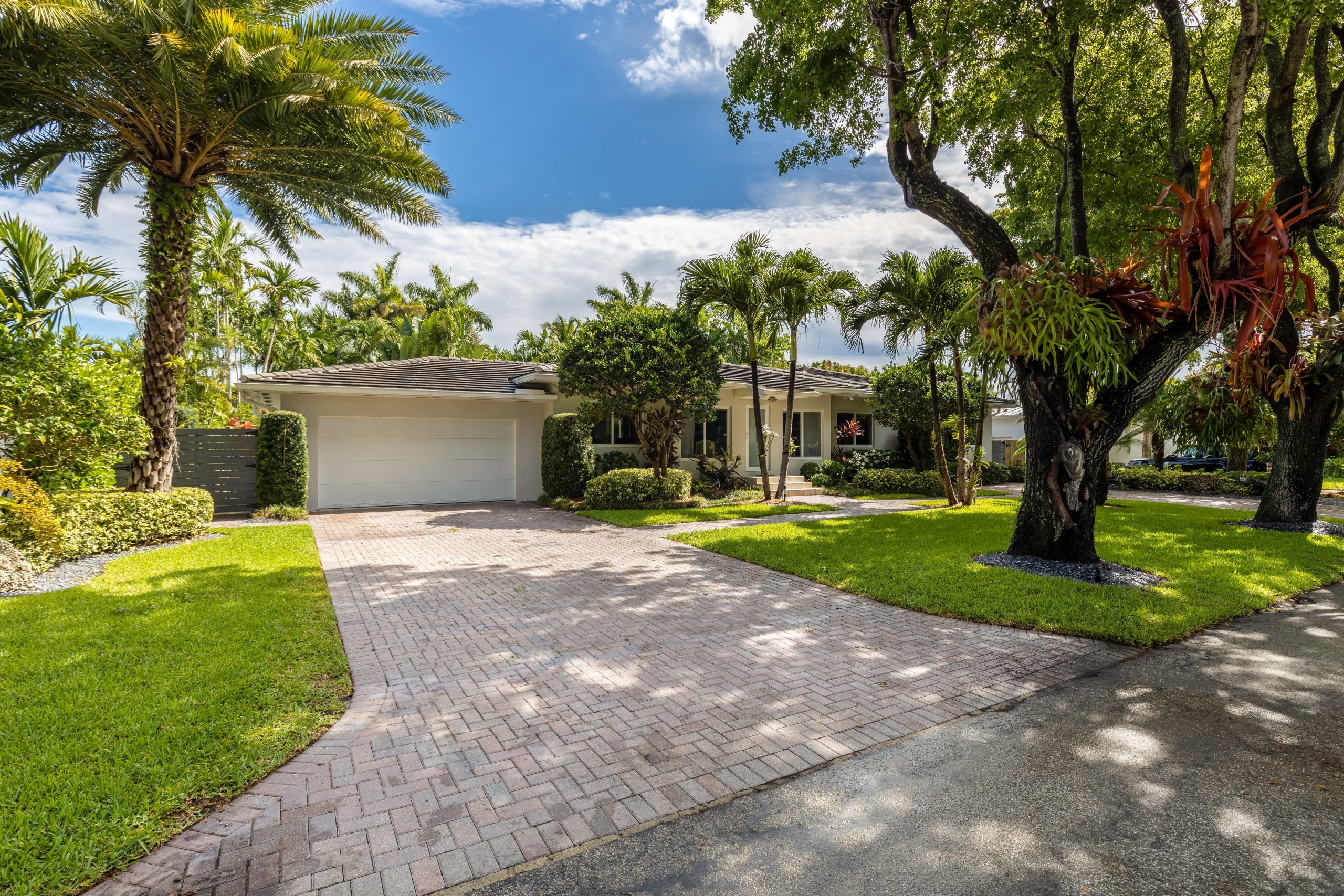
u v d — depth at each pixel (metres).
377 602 6.54
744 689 4.33
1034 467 8.13
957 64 8.20
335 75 9.36
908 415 19.05
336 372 14.94
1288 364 11.34
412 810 2.89
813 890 2.38
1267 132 10.27
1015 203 14.12
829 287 13.98
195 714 3.64
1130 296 7.37
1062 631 5.52
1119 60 10.50
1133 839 2.68
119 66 8.67
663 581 7.51
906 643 5.29
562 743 3.54
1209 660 4.86
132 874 2.44
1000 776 3.20
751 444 19.41
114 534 8.55
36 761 3.10
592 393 14.32
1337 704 4.06
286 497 12.85
